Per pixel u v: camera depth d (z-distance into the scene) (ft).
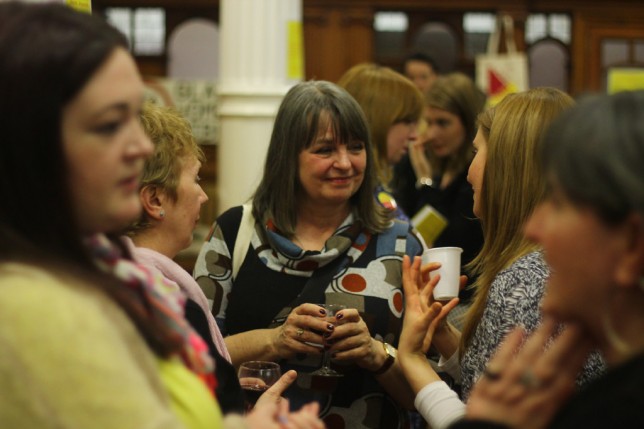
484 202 7.82
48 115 3.97
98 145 4.09
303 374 9.14
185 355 4.64
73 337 3.77
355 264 9.45
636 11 28.12
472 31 27.91
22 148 3.98
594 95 4.17
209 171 26.32
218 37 27.48
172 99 26.45
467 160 14.08
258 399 7.23
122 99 4.13
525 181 7.40
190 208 7.38
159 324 4.47
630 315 4.11
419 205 14.08
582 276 4.07
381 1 27.43
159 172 7.18
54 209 4.07
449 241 13.04
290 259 9.37
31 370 3.72
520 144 7.43
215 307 9.54
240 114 14.66
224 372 6.54
